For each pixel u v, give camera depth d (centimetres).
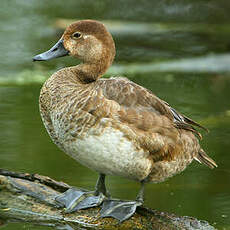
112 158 818
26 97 1495
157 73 1820
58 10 2453
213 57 2039
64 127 821
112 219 831
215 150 1224
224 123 1373
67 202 859
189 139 886
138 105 840
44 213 852
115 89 838
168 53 2072
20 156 1131
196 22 2452
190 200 994
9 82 1627
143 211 859
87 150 817
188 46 2150
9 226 847
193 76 1802
